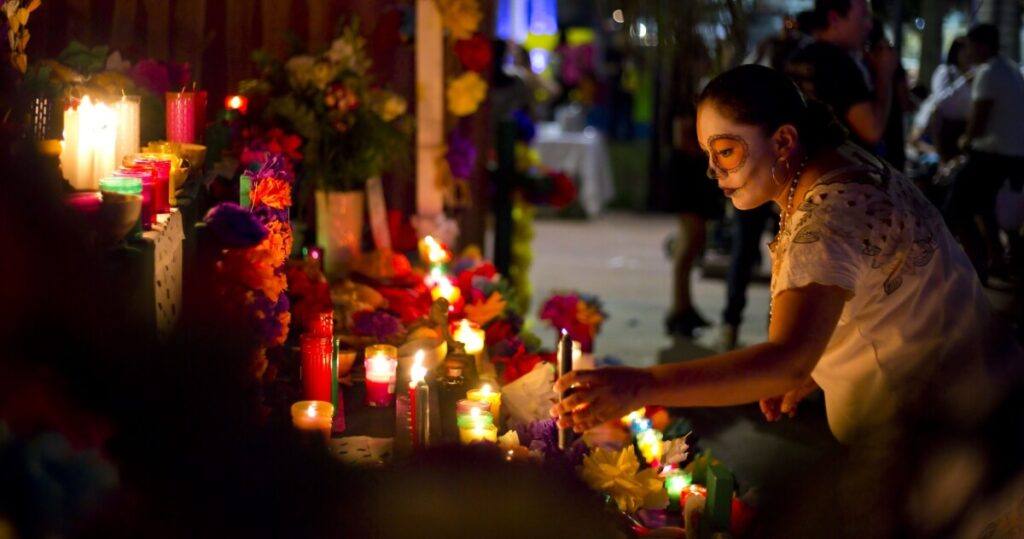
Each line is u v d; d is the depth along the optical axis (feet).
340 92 14.39
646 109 51.60
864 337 8.18
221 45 15.28
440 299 12.98
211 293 9.22
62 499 5.67
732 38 14.42
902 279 7.97
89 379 6.34
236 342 8.04
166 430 6.64
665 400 7.41
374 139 14.78
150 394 6.70
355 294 13.70
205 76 15.28
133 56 14.17
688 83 14.90
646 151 49.42
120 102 10.30
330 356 10.50
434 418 10.07
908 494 8.21
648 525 10.37
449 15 16.98
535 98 28.96
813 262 7.59
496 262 19.63
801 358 7.38
